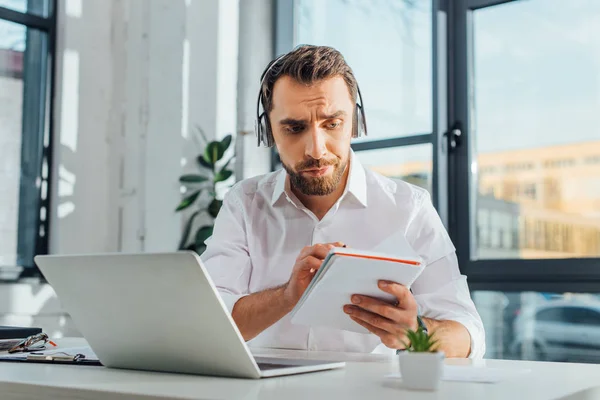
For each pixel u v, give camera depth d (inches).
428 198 77.8
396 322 52.2
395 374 44.5
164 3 161.6
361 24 156.7
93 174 165.3
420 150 145.5
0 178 154.9
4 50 156.8
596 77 127.6
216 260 77.9
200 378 42.8
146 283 42.4
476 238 139.7
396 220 76.3
